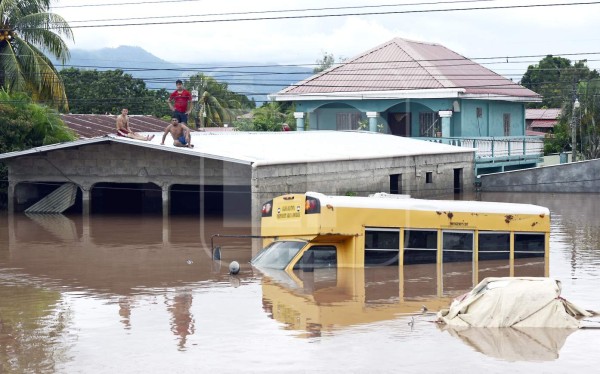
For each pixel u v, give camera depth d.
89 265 22.39
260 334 14.57
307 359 13.02
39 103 45.03
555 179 48.06
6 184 39.06
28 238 28.47
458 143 49.75
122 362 12.96
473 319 15.15
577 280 19.59
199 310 16.52
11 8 43.25
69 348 13.79
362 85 51.41
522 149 56.38
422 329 14.86
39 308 16.86
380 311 16.38
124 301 17.48
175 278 20.19
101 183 39.78
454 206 21.95
